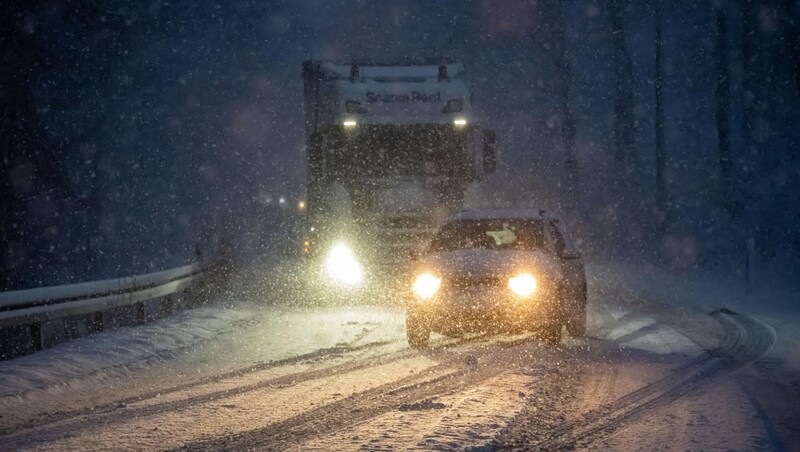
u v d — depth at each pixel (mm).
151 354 19422
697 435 10742
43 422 12414
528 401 12945
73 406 13797
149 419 12312
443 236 21844
